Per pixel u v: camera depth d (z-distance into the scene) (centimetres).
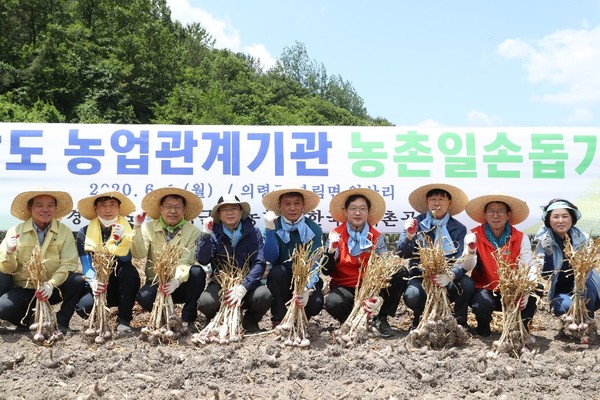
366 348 449
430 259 452
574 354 442
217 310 485
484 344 465
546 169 683
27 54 2778
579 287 461
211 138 675
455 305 490
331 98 8500
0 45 2867
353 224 507
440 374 390
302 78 8431
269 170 673
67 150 660
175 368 398
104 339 462
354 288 505
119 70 3030
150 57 3369
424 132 693
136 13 3584
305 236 502
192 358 417
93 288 467
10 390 364
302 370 391
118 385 371
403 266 500
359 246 499
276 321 501
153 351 441
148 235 510
